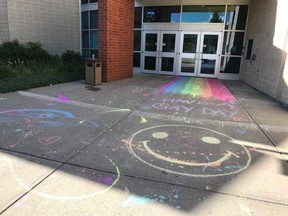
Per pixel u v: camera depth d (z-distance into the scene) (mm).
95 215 2186
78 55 13062
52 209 2238
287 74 6676
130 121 4832
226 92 8570
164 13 12789
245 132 4453
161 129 4438
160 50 13195
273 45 7992
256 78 9570
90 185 2611
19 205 2271
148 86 9086
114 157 3258
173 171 2963
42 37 12125
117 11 9422
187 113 5590
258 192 2605
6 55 9969
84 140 3789
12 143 3572
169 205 2346
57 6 12641
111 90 7945
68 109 5500
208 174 2930
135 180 2740
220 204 2385
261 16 9617
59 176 2756
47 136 3893
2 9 10336
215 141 3961
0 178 2676
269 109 6281
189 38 12664
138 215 2203
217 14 12094
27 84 7535
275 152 3621
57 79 8766
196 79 11820
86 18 13977
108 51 9195
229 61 12430
